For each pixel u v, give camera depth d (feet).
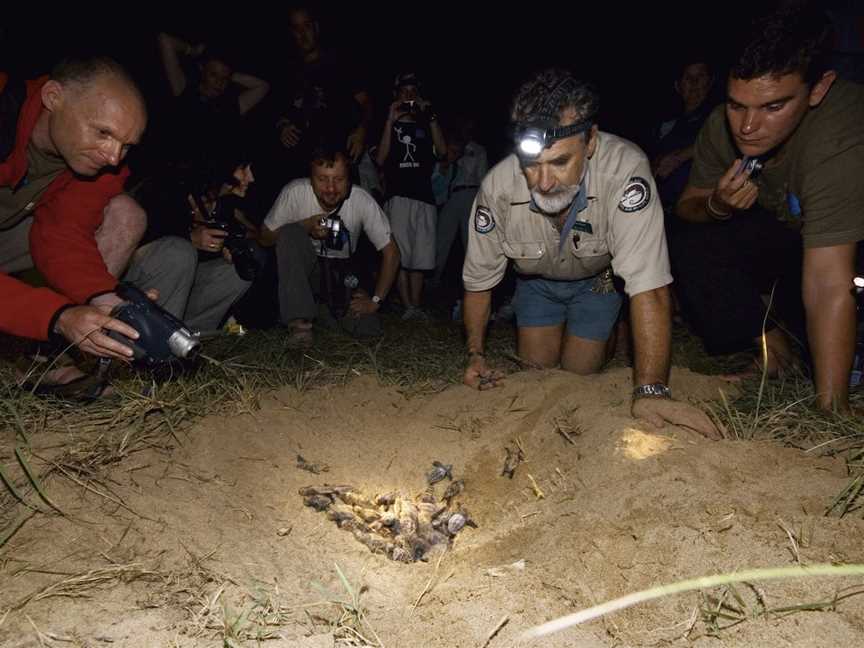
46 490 4.54
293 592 3.97
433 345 8.95
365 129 11.57
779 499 4.28
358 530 4.80
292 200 8.82
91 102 5.04
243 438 5.68
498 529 4.81
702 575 3.83
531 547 4.46
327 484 5.39
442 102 19.75
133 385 5.98
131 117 5.13
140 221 6.52
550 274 6.54
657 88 19.33
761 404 5.70
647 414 5.25
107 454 5.05
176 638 3.43
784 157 5.59
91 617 3.54
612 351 8.07
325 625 3.67
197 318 8.20
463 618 3.73
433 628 3.71
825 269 5.37
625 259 5.39
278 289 8.59
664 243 5.42
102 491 4.60
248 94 10.87
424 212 11.07
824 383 5.43
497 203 5.98
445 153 11.54
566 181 5.21
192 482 4.99
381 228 9.17
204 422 5.75
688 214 6.66
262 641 3.44
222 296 8.14
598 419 5.47
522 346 7.46
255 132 10.87
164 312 5.13
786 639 3.35
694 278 6.80
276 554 4.38
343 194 8.69
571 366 7.11
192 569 4.01
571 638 3.54
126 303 5.07
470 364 6.60
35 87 5.52
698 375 6.39
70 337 4.95
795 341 7.52
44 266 5.77
